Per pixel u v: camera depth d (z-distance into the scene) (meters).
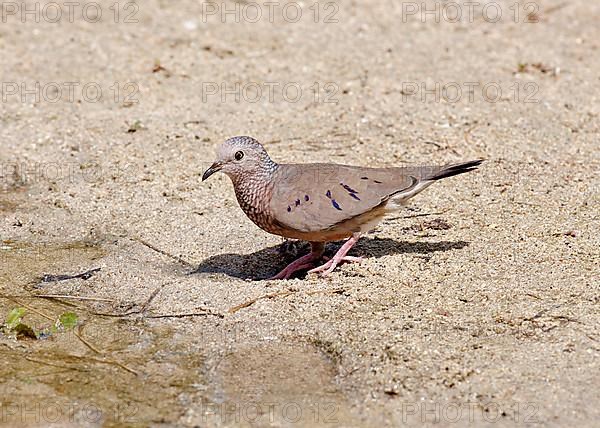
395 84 17.98
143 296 11.47
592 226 12.49
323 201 11.30
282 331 10.50
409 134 16.02
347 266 11.76
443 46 19.64
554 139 15.65
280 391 9.52
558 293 10.83
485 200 13.52
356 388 9.46
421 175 11.59
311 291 11.21
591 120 16.34
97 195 14.20
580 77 18.11
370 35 20.12
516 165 14.70
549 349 9.77
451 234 12.51
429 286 11.14
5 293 11.64
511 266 11.51
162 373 9.92
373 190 11.32
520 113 16.67
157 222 13.38
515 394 9.14
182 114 16.92
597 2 21.53
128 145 15.77
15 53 18.97
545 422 8.77
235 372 9.87
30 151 15.62
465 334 10.09
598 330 10.04
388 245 12.30
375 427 8.88
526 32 20.25
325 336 10.30
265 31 20.20
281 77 18.36
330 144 15.70
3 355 10.30
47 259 12.49
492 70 18.50
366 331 10.27
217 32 20.12
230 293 11.31
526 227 12.58
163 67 18.61
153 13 20.89
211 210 13.66
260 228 12.36
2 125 16.42
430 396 9.20
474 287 11.05
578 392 9.12
